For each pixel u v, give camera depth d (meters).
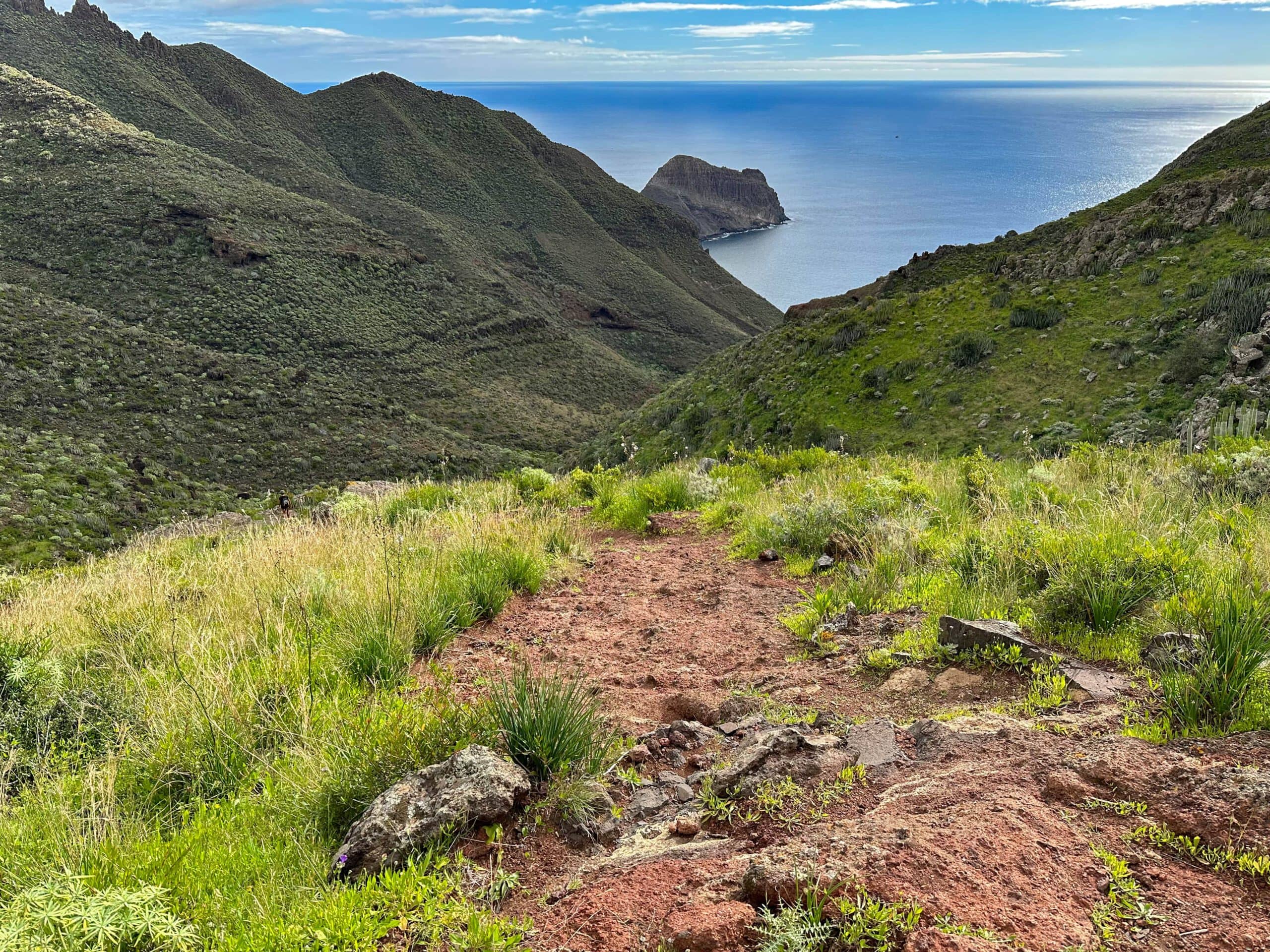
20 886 2.42
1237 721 2.61
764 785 2.68
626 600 5.93
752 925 1.92
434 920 2.13
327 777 2.92
